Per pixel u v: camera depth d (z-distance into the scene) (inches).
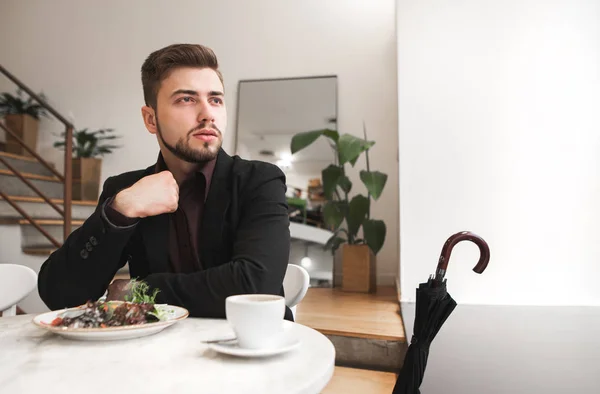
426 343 35.8
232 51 166.6
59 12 183.6
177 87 36.7
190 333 27.2
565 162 99.0
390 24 156.1
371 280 137.4
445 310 35.3
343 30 159.0
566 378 50.5
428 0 106.6
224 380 18.6
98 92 176.2
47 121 178.9
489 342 66.4
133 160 170.4
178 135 37.2
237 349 21.7
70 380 18.5
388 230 150.3
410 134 104.5
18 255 131.0
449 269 101.0
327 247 140.6
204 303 33.3
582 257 97.1
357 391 67.2
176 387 17.7
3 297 44.9
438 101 104.2
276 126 159.2
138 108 172.6
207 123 37.2
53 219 150.9
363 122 154.4
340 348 78.4
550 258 98.0
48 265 36.1
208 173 40.5
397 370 74.9
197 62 37.2
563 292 97.2
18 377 18.8
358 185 152.8
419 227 102.3
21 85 133.6
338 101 157.0
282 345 23.5
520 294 98.2
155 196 33.7
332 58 159.0
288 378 18.8
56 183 165.8
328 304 108.3
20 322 30.3
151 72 38.3
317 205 153.6
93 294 35.1
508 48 102.7
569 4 101.3
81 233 33.9
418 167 103.5
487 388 47.4
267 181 40.4
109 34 178.2
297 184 155.3
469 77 103.6
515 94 101.7
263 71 163.5
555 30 101.4
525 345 64.6
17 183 150.3
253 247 36.7
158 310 30.0
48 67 181.8
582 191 98.1
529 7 102.7
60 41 181.9
